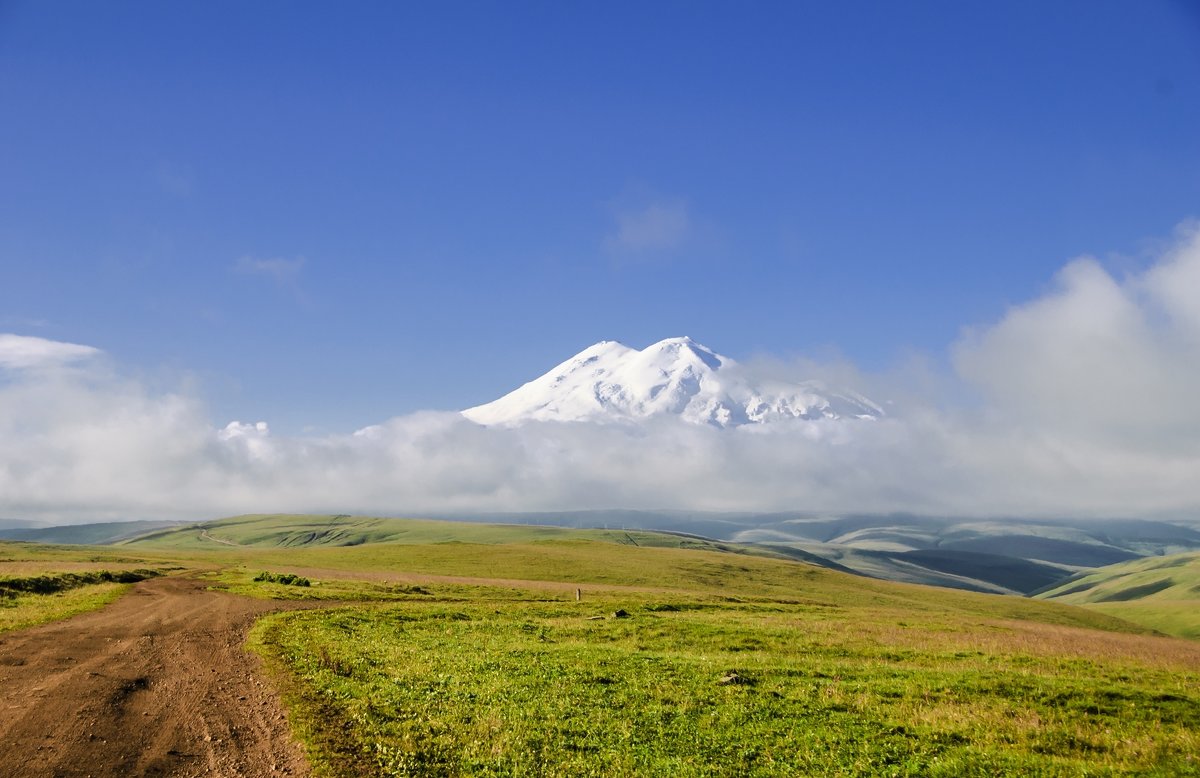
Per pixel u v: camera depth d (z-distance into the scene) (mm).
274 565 145375
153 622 43031
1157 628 185625
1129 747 21781
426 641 41094
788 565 181125
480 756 18906
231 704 22953
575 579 134250
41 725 19891
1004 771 19141
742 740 21656
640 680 29703
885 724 23594
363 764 17688
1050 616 140500
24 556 152125
